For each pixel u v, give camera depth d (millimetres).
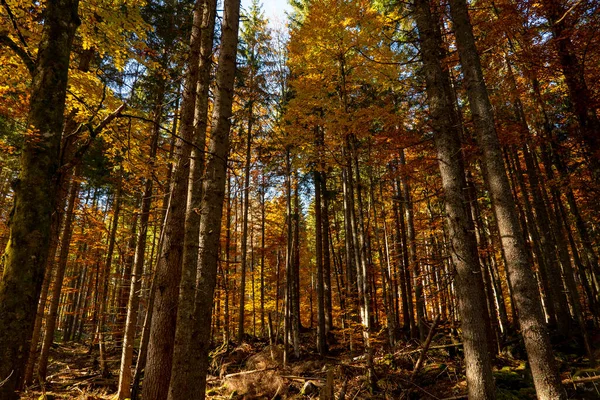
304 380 9391
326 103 11469
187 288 4332
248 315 19391
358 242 10172
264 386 9297
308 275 23234
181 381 3900
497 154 5797
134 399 7234
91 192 19641
